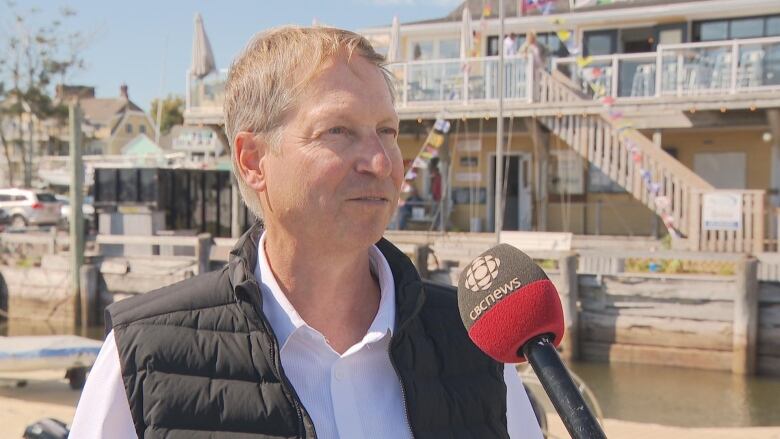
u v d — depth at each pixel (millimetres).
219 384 1429
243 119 1502
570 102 16453
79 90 50875
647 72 16703
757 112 16625
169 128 70000
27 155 51875
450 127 18859
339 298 1561
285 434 1398
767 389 11320
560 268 12891
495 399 1573
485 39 21984
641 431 7078
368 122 1442
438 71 18109
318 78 1434
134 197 17656
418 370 1509
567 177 19969
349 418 1451
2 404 7242
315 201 1424
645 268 13703
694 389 11414
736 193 13320
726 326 12125
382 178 1441
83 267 16781
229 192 20859
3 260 18656
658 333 12547
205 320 1485
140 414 1439
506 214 20406
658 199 14516
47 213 30469
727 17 20094
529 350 1380
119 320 1514
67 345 7602
